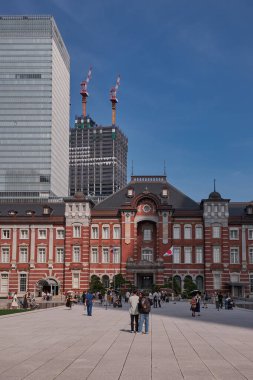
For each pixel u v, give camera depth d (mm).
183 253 114562
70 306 69812
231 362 23453
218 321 48625
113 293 89812
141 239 116312
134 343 30188
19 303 74688
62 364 22609
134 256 113500
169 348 28109
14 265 116375
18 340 31172
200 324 44844
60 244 116375
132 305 36781
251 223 114312
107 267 114562
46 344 29344
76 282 113438
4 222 117938
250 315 58469
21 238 117500
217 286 112062
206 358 24594
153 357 24812
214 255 113062
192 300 56094
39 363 22812
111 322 46000
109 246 115375
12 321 46156
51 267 115375
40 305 81188
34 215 117938
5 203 123875
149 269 111125
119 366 22250
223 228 113750
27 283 115625
